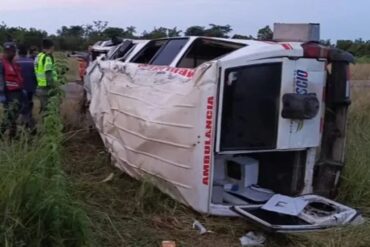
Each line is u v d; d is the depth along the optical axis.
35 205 3.77
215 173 5.52
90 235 4.01
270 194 5.43
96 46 11.80
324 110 5.43
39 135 4.35
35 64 8.26
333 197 5.62
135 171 5.79
